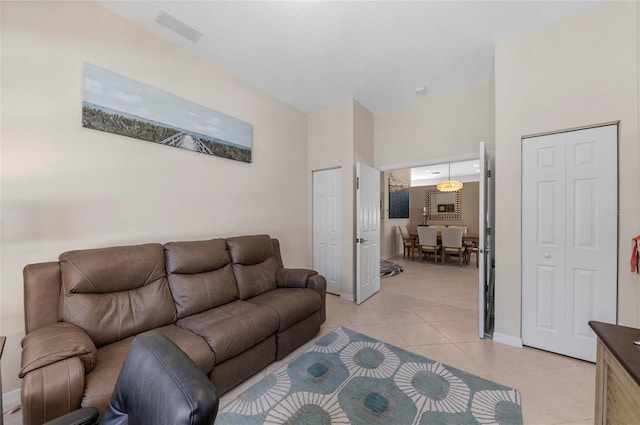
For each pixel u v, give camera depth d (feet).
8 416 4.94
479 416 4.83
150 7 6.40
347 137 11.75
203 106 8.54
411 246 21.93
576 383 5.75
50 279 5.02
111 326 5.24
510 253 7.56
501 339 7.65
